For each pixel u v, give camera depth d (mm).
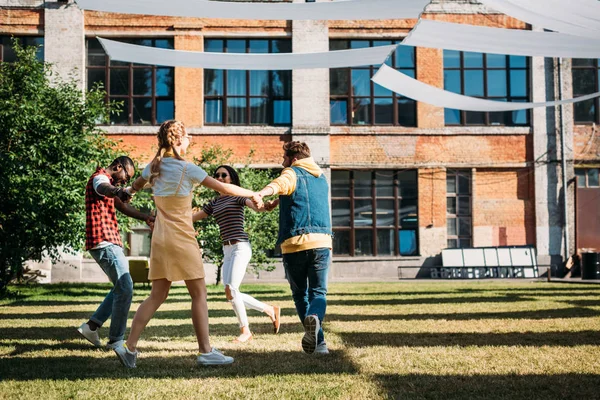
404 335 5883
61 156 12734
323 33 20328
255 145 20250
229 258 5805
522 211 20719
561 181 20734
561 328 6332
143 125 20078
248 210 15344
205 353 4445
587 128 20984
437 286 14984
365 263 20344
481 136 20734
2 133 12469
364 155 20484
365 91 20734
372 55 9016
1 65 13102
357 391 3543
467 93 20781
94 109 13516
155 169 4398
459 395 3447
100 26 19969
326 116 20297
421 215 20469
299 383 3779
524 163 20719
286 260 4852
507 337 5695
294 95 20312
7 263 12914
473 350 4941
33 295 12352
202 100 20172
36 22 19766
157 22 20047
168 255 4336
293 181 4746
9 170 11930
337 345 5266
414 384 3732
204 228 14906
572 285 15297
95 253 5129
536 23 7934
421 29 8195
